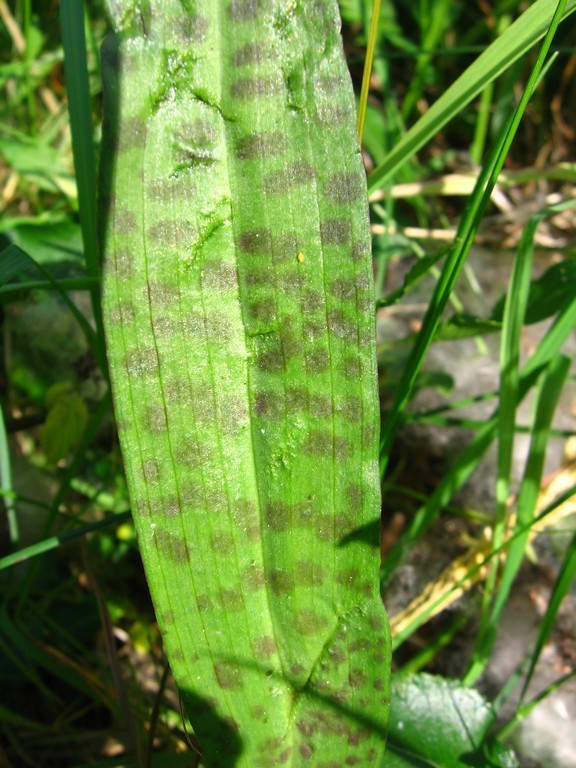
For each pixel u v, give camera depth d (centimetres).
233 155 8
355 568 9
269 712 9
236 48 8
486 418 18
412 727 11
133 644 15
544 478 16
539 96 21
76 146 11
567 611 15
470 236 10
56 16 21
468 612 14
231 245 8
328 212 8
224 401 8
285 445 9
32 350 16
